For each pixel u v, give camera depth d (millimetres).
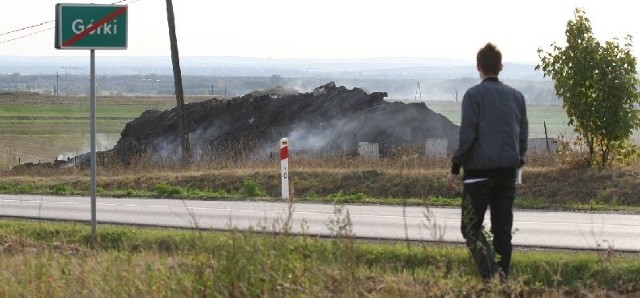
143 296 10914
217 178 32844
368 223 21703
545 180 28094
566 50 30266
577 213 24047
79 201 29188
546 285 13289
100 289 11242
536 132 92688
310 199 28000
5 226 19906
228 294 10367
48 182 35875
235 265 10367
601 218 22859
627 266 13469
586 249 16672
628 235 19406
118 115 137125
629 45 30016
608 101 29969
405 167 32875
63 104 173500
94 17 17281
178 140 56781
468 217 12055
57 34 17125
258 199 28734
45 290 11711
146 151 55594
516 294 11781
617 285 13117
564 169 29109
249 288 10289
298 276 10406
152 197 30344
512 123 12344
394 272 13641
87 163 53188
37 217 23672
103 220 22766
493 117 12281
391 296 11125
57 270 12320
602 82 29891
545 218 22891
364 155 40938
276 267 10422
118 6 17375
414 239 18172
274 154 46562
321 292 10078
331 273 10398
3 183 36781
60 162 55062
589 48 29969
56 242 17047
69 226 19422
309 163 35250
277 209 25547
